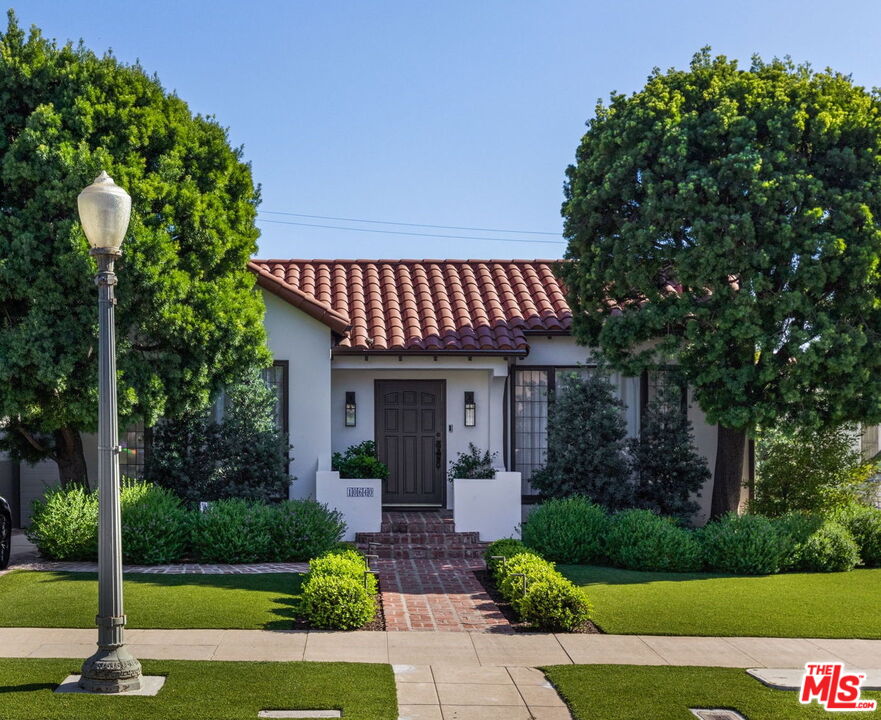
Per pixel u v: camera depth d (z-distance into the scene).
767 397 15.79
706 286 15.80
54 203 13.62
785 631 11.11
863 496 18.27
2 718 7.50
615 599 12.53
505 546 14.41
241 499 16.02
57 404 14.15
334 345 17.98
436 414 18.94
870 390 15.41
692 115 15.91
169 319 14.44
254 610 11.44
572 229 17.64
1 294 13.55
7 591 12.15
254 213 16.88
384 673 9.05
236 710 7.88
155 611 11.23
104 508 8.37
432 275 21.08
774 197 15.09
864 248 14.74
